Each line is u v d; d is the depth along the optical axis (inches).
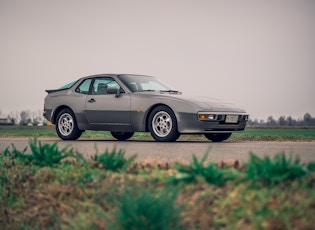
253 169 165.6
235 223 141.5
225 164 196.2
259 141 509.7
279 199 145.0
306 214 137.5
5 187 207.5
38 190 196.5
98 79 503.2
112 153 211.0
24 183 207.8
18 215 187.2
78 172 205.0
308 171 165.8
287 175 161.5
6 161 247.8
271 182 158.9
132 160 211.3
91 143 445.1
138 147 379.2
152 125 452.4
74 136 510.6
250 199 148.9
